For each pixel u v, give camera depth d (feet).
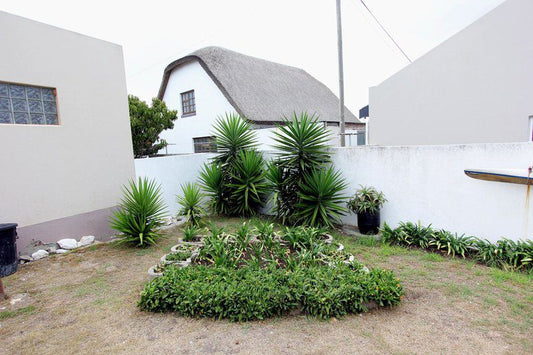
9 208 15.67
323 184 19.86
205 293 10.19
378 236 18.84
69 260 15.93
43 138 16.97
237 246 15.12
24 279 13.69
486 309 10.61
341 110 34.09
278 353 8.48
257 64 56.13
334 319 9.98
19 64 15.93
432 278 13.03
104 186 20.10
